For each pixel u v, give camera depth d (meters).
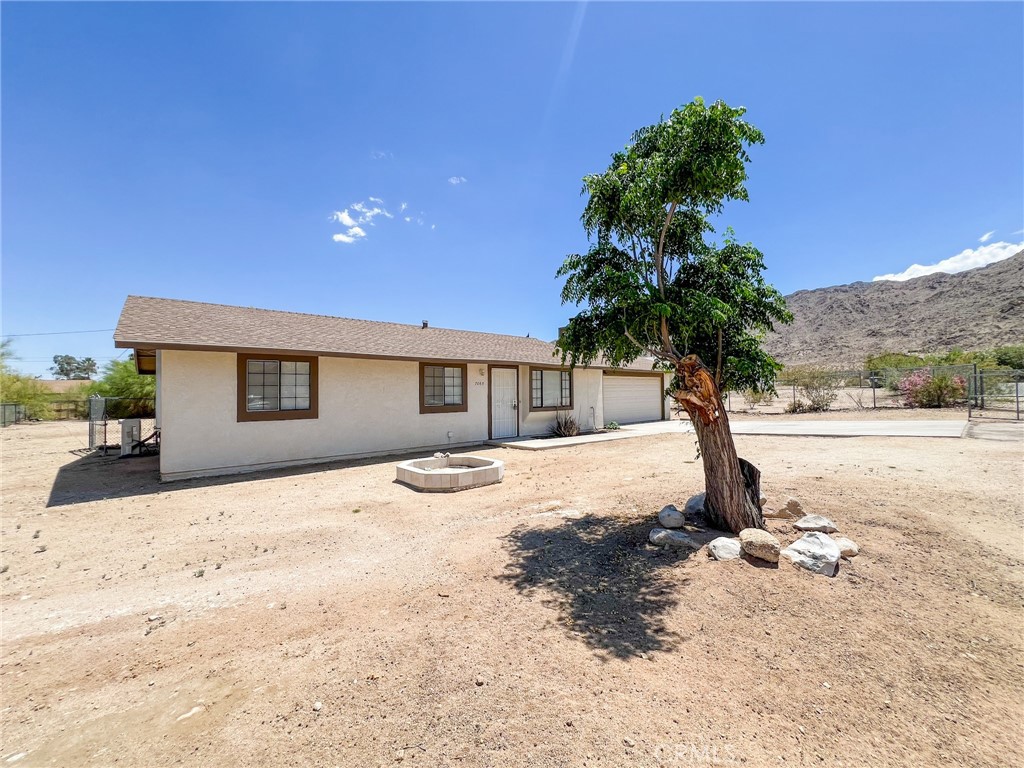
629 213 4.83
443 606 3.49
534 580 3.89
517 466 9.81
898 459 8.54
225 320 10.18
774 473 7.52
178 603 3.69
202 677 2.66
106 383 23.44
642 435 14.86
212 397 9.14
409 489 7.82
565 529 5.16
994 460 8.24
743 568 3.80
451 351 13.06
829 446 10.61
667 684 2.49
